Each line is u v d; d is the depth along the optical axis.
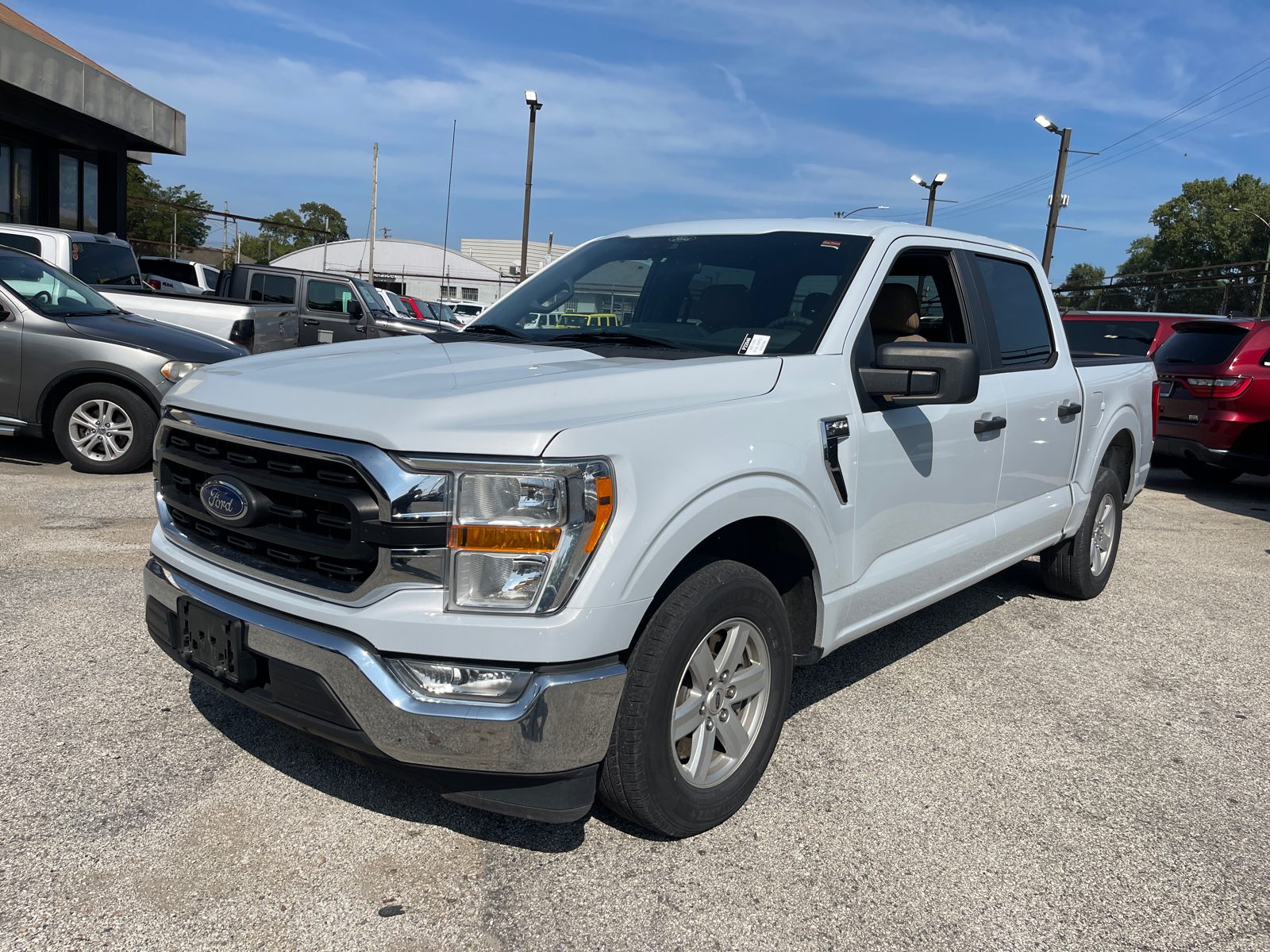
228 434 2.44
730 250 3.57
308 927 2.22
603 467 2.21
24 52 16.38
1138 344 11.12
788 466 2.71
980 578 4.03
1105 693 3.98
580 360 2.84
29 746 2.98
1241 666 4.38
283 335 10.55
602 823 2.75
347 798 2.79
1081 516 4.88
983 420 3.72
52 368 7.11
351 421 2.23
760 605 2.70
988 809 2.94
